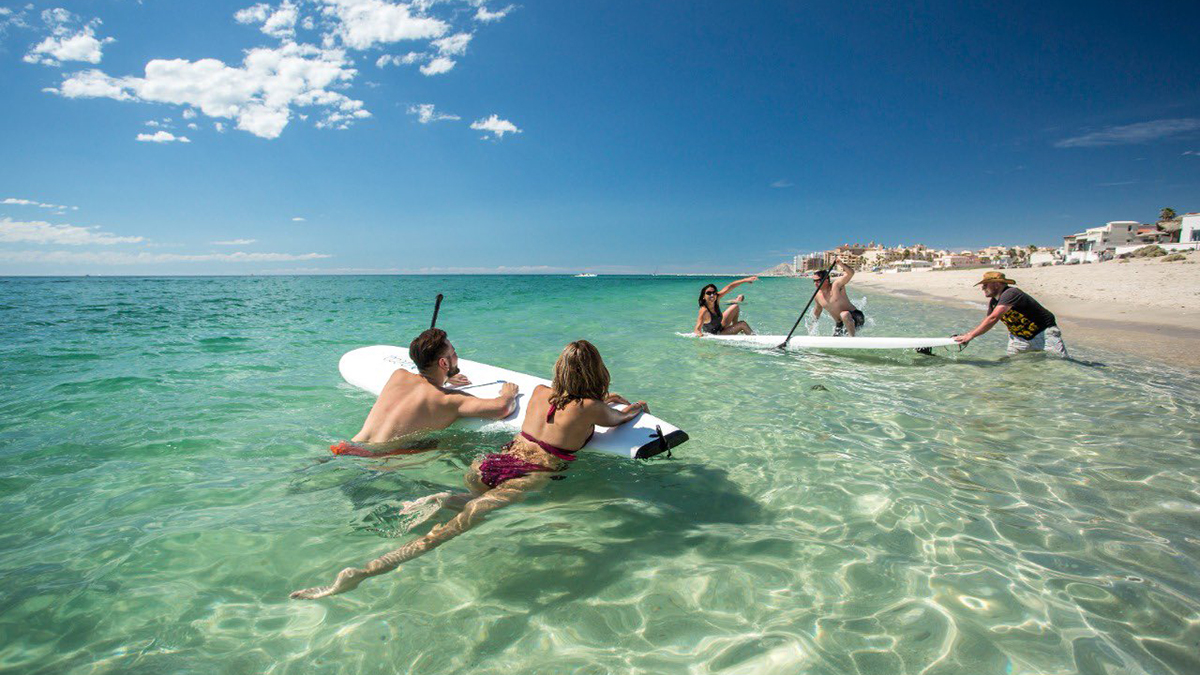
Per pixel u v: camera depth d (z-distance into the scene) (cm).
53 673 162
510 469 283
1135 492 287
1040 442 366
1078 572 214
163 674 162
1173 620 185
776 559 226
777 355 714
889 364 648
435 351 346
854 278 6281
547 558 227
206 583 208
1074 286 1962
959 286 2841
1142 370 600
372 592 203
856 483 301
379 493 287
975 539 240
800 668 164
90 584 207
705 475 313
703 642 177
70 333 949
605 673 163
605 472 316
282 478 308
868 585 207
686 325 1123
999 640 176
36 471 319
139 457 341
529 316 1348
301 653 171
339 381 556
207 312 1445
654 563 223
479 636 180
